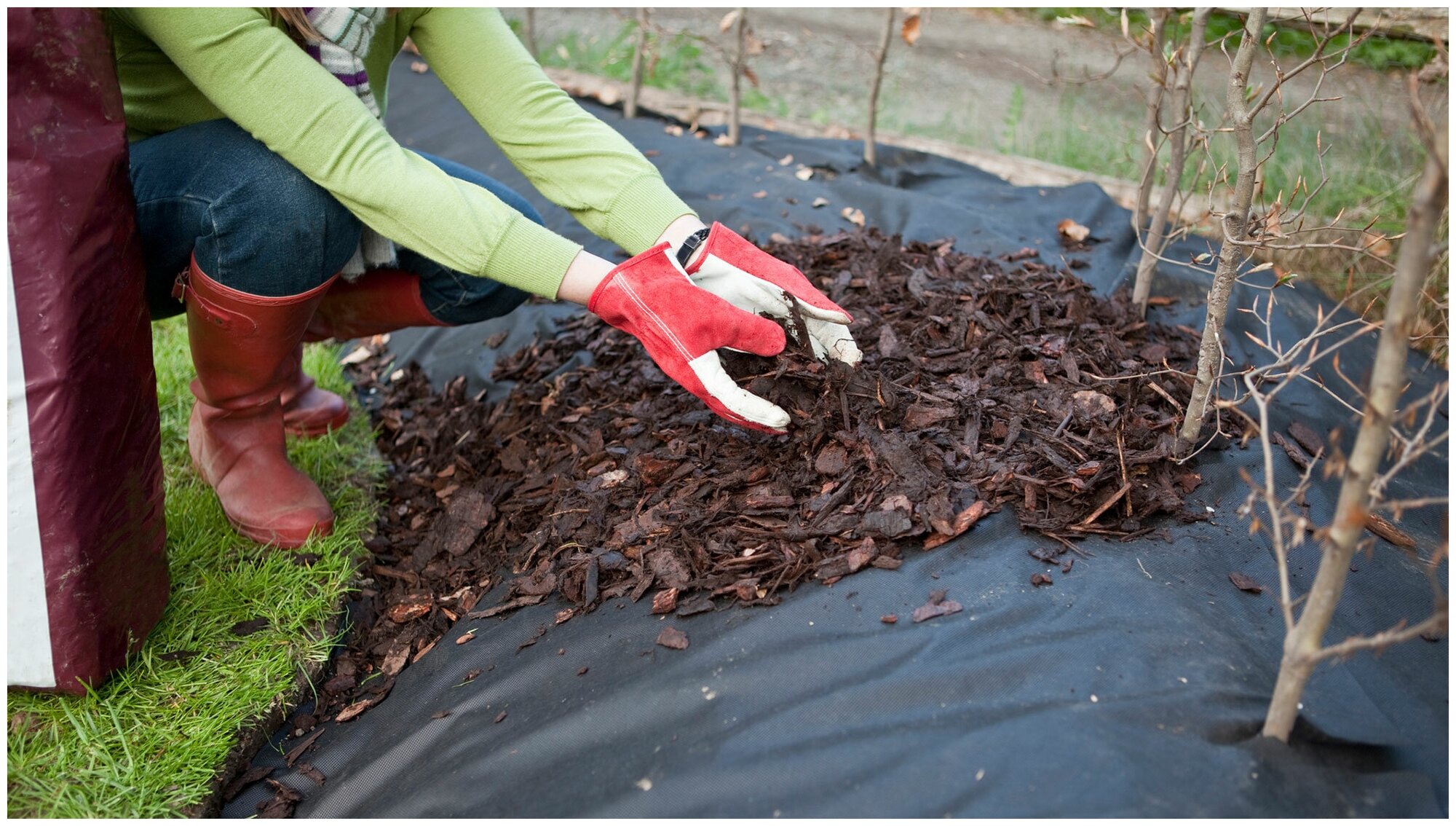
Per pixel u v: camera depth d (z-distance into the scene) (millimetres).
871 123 3434
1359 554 1644
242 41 1543
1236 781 1136
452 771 1430
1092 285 2629
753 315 1642
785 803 1191
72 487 1487
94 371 1485
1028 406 1907
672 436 1992
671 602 1593
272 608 1871
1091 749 1174
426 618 1873
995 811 1122
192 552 1983
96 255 1458
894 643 1391
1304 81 3605
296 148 1608
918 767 1194
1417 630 1020
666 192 1823
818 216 3088
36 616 1512
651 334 1608
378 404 2715
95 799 1493
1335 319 2539
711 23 5270
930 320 2207
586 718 1416
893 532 1590
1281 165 3117
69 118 1415
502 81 1877
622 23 5188
